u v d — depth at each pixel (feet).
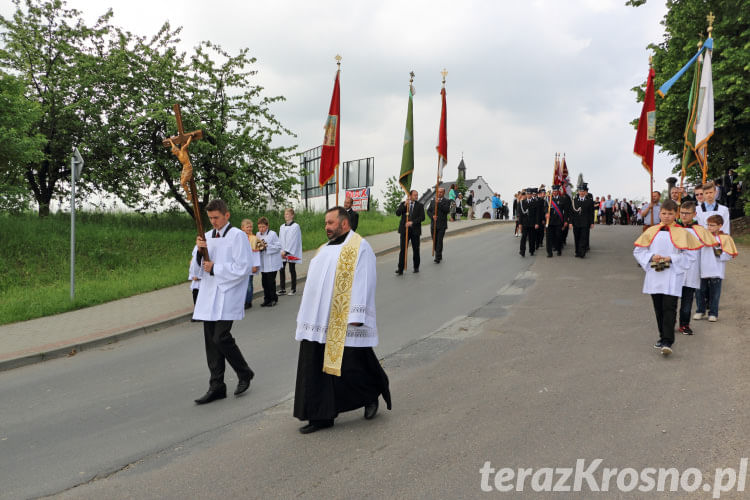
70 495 12.35
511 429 14.44
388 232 77.71
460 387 17.94
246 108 64.49
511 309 29.43
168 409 17.66
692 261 20.03
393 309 31.22
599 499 11.13
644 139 39.78
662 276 20.30
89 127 59.77
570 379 18.15
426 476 12.20
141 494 12.17
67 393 20.04
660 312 20.85
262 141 64.18
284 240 39.01
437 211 49.19
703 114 34.86
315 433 14.96
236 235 18.37
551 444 13.50
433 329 26.08
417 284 38.96
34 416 17.76
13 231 49.32
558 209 48.49
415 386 18.34
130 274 46.29
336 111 46.73
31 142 48.03
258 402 17.84
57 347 25.96
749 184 55.42
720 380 17.37
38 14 59.57
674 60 57.57
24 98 51.78
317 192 98.37
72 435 15.96
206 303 18.08
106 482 12.89
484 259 49.73
